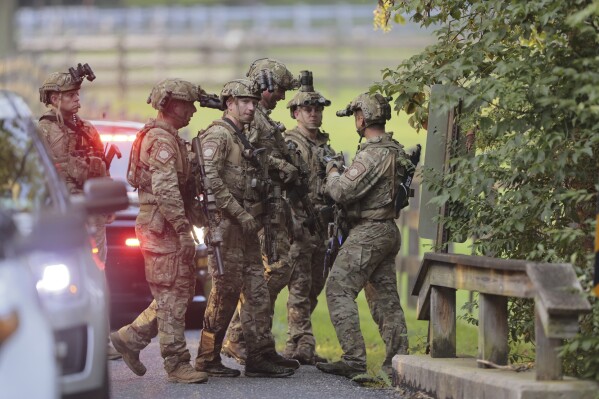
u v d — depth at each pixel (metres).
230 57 167.50
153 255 31.25
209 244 31.41
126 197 22.44
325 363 33.69
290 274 35.03
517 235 29.55
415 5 32.41
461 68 29.14
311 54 173.62
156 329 31.98
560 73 26.31
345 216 33.31
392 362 30.45
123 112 92.94
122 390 30.52
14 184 22.73
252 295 32.66
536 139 28.08
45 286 21.55
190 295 31.73
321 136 37.34
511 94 27.03
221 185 31.36
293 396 29.83
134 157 31.30
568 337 23.73
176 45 169.38
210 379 32.47
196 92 31.38
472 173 28.81
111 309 39.91
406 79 32.31
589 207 28.55
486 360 26.88
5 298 18.19
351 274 33.03
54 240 19.42
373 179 32.84
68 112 35.00
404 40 168.00
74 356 21.62
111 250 39.31
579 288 23.84
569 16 25.73
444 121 31.58
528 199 28.27
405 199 33.41
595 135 26.28
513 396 24.09
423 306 29.69
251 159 32.44
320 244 36.50
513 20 28.73
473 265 26.56
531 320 29.86
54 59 171.12
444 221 30.97
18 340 18.08
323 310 55.03
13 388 17.80
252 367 32.94
